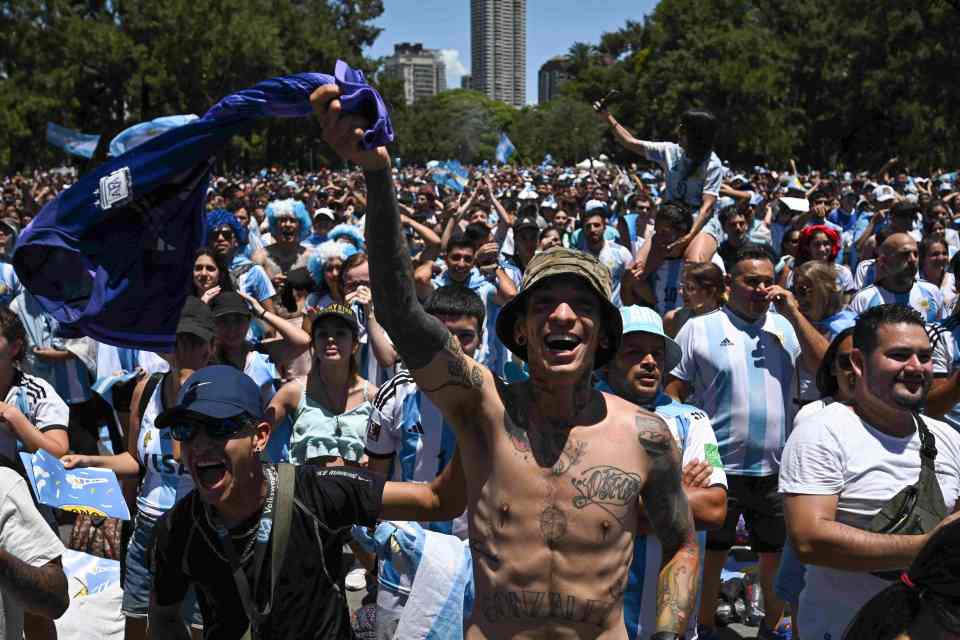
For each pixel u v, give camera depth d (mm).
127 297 2672
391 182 2207
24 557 3004
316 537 2773
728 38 59812
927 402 4742
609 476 2410
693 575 2547
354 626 4168
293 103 2420
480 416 2473
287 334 6004
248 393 2750
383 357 5980
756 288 5035
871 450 3221
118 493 3791
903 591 2490
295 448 4973
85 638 4605
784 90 59625
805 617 3387
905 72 54156
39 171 50625
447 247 7203
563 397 2430
